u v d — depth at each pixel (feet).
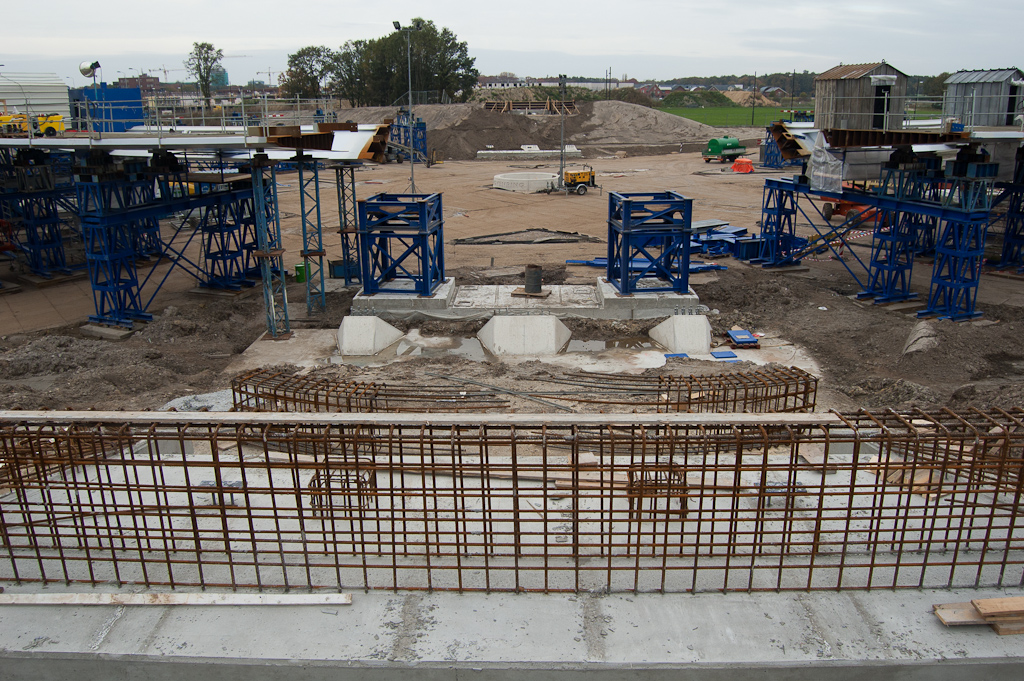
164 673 25.72
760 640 25.86
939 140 68.59
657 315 73.72
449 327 73.56
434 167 232.73
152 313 79.82
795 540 31.07
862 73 79.00
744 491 34.58
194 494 35.04
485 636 26.14
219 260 95.14
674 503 33.88
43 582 28.86
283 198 164.04
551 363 65.72
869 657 25.11
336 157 74.08
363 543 27.37
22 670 25.94
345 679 25.40
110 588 28.73
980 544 30.76
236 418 27.30
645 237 74.84
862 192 83.41
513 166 233.55
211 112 107.04
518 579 27.96
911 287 86.28
